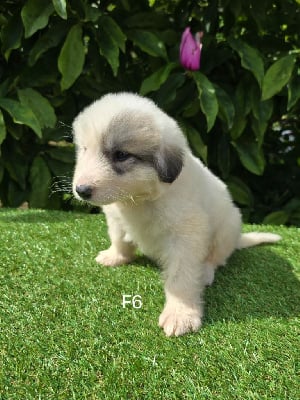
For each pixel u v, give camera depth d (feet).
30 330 1.37
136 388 1.15
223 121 2.51
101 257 1.84
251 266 1.86
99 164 1.38
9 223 2.18
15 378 1.17
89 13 2.31
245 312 1.49
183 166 1.47
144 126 1.39
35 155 2.65
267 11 2.70
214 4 2.58
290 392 1.14
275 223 2.60
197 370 1.21
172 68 2.43
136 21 2.61
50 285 1.63
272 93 2.36
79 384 1.16
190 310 1.43
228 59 2.66
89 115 1.45
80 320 1.43
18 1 2.53
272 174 2.95
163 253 1.58
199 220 1.52
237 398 1.12
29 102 2.38
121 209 1.57
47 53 2.52
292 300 1.58
